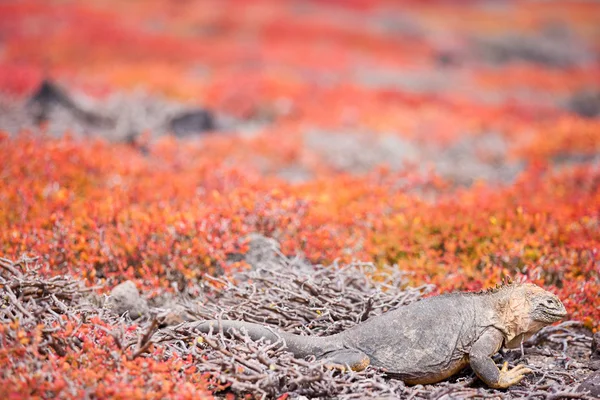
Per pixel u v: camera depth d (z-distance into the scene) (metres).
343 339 8.77
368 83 40.84
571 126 26.25
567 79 47.47
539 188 16.62
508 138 28.44
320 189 16.27
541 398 8.40
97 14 50.97
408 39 58.78
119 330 8.42
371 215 13.90
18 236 11.28
